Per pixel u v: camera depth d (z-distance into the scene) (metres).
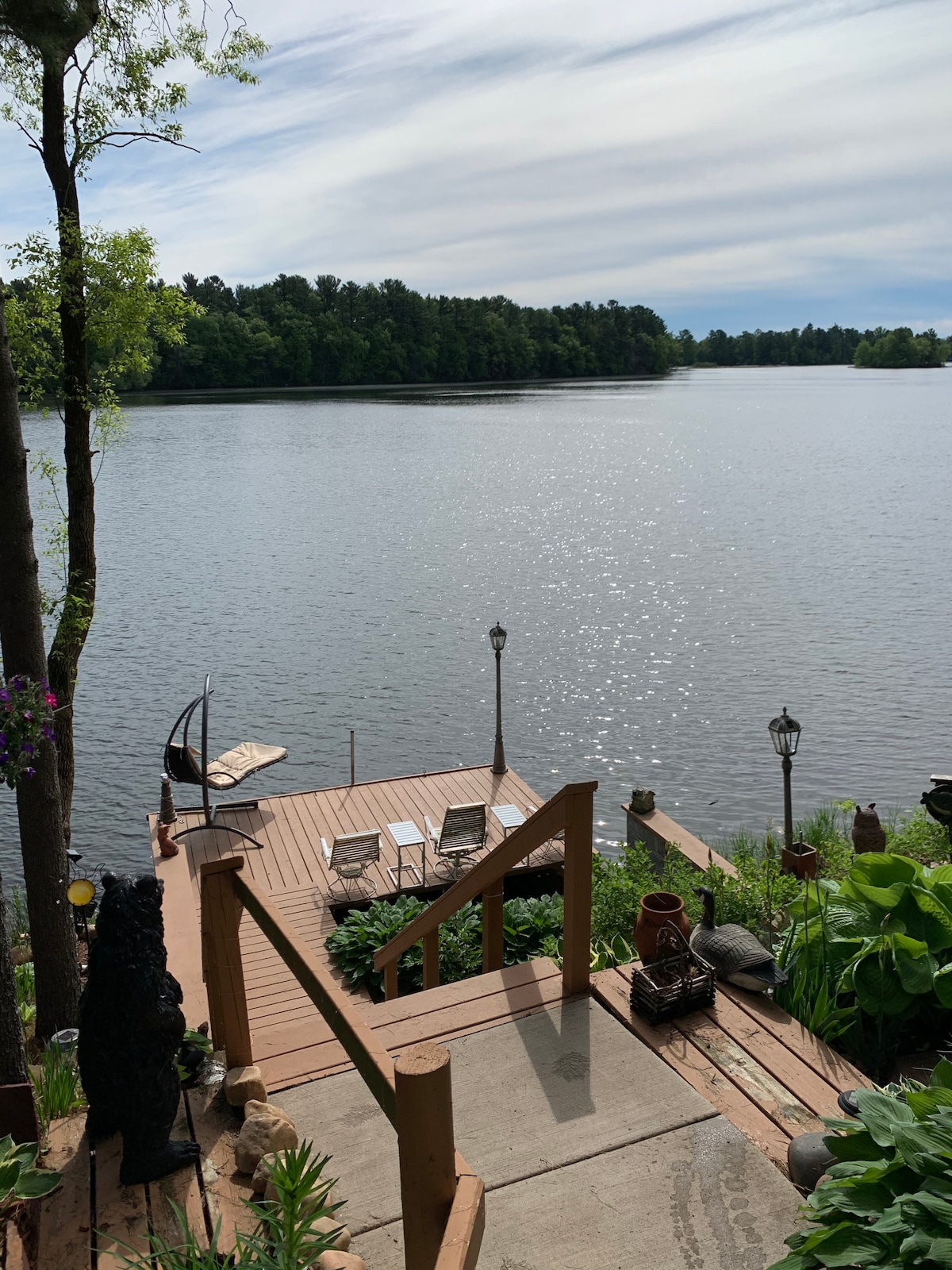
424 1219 1.90
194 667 26.19
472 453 76.81
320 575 37.19
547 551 41.25
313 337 149.25
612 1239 2.87
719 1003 4.11
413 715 22.50
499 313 186.50
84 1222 2.94
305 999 8.55
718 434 92.38
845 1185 2.53
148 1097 3.05
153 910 3.13
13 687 4.77
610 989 4.18
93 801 18.12
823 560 38.06
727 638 27.88
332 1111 3.50
